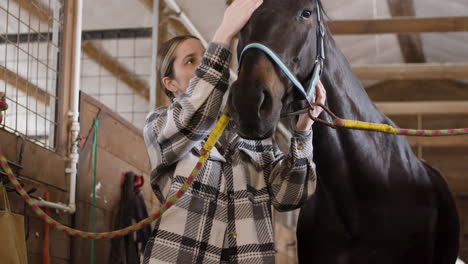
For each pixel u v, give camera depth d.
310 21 1.58
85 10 4.55
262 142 1.64
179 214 1.46
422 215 1.94
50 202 2.41
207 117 1.44
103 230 2.93
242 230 1.50
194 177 1.37
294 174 1.57
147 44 4.82
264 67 1.44
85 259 2.73
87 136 2.84
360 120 1.90
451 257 2.11
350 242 1.91
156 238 1.44
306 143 1.58
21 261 1.94
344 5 5.96
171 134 1.46
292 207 1.65
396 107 7.04
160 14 4.57
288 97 1.55
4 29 3.09
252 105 1.36
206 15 4.87
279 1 1.54
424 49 8.04
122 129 3.25
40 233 2.38
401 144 2.03
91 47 4.88
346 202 1.88
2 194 2.07
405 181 1.95
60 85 2.70
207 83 1.44
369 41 7.45
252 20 1.52
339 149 1.83
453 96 9.32
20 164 2.26
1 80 2.87
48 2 2.65
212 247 1.47
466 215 8.91
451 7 6.21
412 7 6.31
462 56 7.92
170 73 1.71
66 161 2.66
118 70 4.93
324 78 1.79
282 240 6.82
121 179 3.18
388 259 1.89
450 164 9.10
